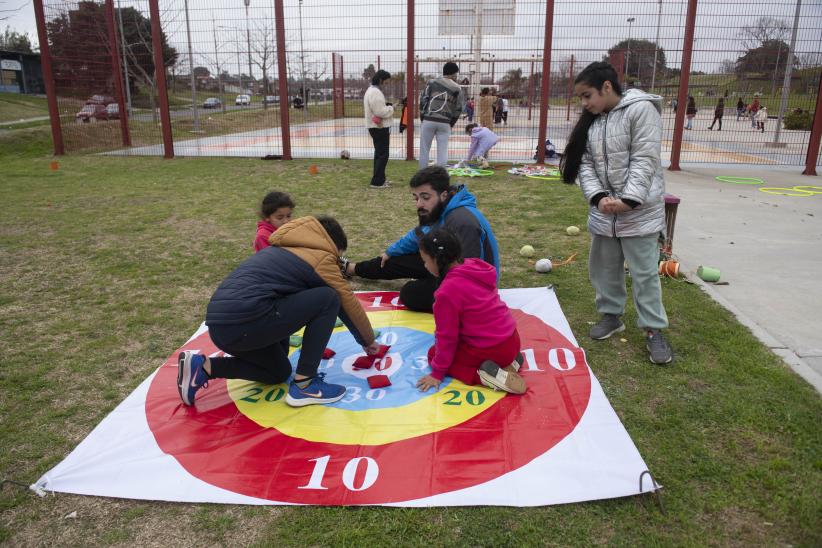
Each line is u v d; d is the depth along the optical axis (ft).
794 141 49.49
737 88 38.11
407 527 7.69
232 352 10.44
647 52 36.91
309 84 68.28
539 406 10.25
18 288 16.75
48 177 35.04
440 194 12.90
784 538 7.42
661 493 8.21
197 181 33.24
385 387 11.18
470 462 8.82
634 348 12.60
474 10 41.11
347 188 30.68
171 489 8.50
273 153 45.75
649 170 11.04
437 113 31.01
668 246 17.93
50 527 7.93
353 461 8.95
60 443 9.78
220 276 17.61
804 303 14.85
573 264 18.04
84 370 12.16
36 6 42.93
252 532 7.74
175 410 10.51
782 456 8.93
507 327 10.90
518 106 59.47
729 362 11.78
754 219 23.70
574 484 8.29
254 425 10.02
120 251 20.11
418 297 14.40
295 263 10.50
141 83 72.02
